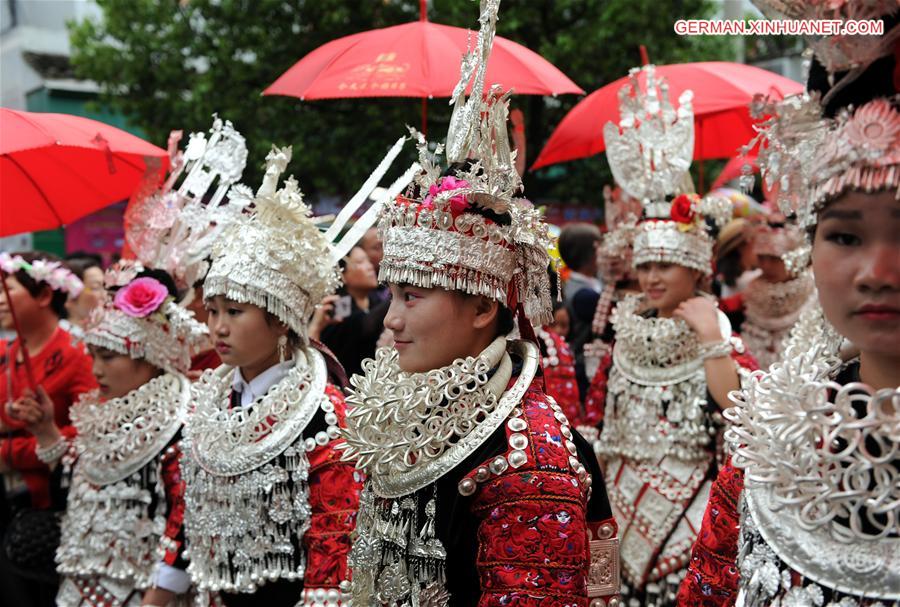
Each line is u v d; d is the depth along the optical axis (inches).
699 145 197.6
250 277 101.3
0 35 594.9
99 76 406.6
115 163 156.9
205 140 131.6
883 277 50.1
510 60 145.6
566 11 363.3
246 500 98.5
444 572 69.6
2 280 145.5
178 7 394.9
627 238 154.3
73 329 134.0
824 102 54.4
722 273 211.8
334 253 107.5
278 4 369.7
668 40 358.6
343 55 151.5
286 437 98.0
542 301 74.8
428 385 70.5
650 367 139.5
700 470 135.1
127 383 125.0
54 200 161.5
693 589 67.1
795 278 184.1
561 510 65.9
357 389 75.2
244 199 119.0
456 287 70.4
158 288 123.0
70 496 126.6
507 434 68.9
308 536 95.9
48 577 142.6
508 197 71.8
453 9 349.4
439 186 72.8
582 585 66.6
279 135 363.6
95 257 239.1
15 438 157.9
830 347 58.7
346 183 373.4
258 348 103.7
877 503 51.3
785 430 54.9
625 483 141.1
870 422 51.4
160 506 119.7
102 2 406.6
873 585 51.3
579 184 419.5
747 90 170.9
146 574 120.3
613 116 180.2
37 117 135.6
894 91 51.8
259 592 98.9
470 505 68.6
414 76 141.6
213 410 104.4
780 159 55.9
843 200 51.4
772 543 55.2
